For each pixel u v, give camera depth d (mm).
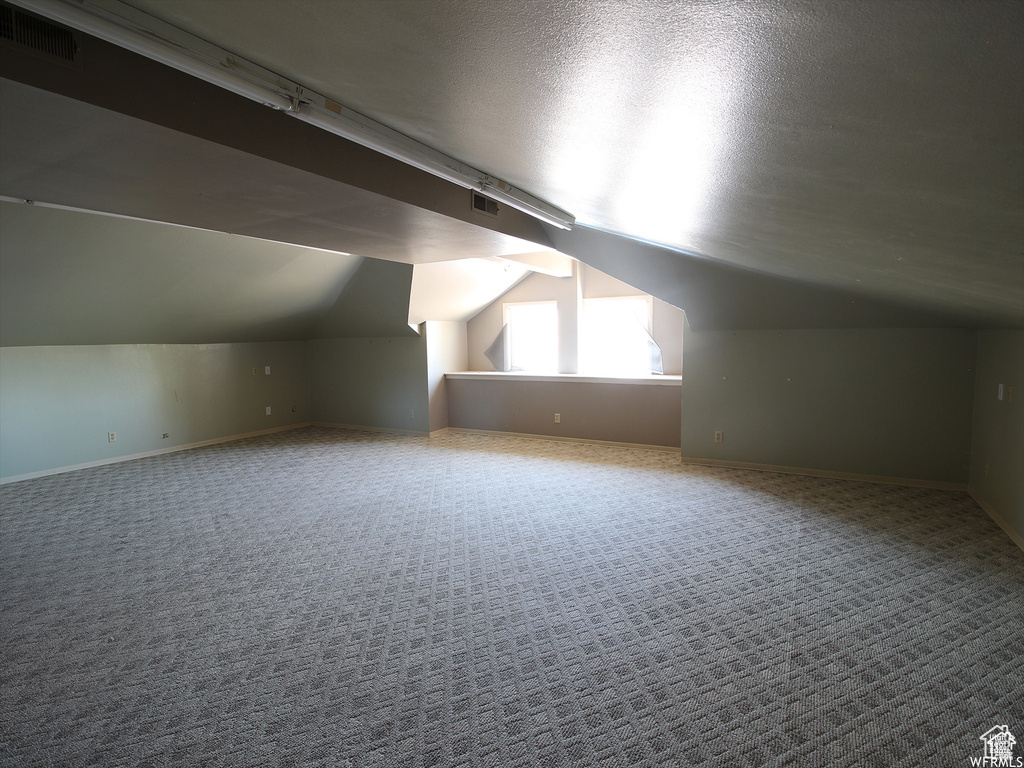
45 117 1538
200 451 6328
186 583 3045
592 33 655
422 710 2004
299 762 1776
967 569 3047
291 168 2070
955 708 1956
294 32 934
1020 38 449
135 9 1021
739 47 600
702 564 3186
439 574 3117
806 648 2340
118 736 1908
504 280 7191
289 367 7730
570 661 2279
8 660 2357
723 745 1808
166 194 2414
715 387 5398
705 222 2012
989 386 3971
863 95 661
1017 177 790
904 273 2162
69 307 4738
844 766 1713
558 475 5199
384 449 6402
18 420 5109
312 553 3438
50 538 3711
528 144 1421
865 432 4793
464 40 777
